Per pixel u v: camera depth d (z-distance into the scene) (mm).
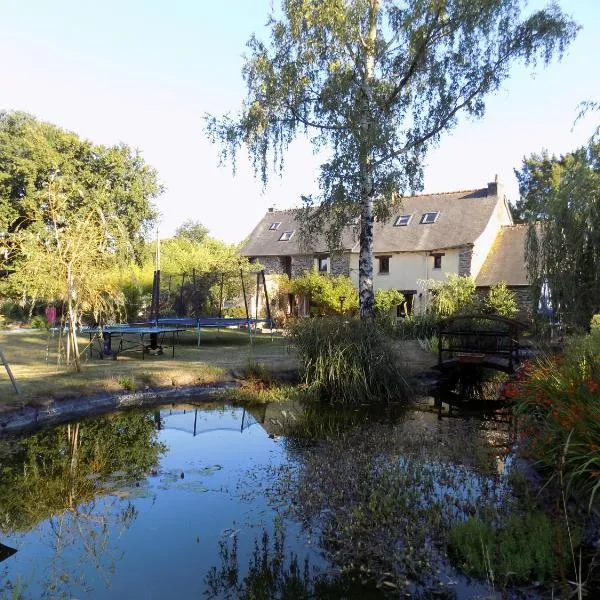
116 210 25312
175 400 9570
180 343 17109
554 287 8078
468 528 3990
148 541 4207
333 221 13883
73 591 3498
